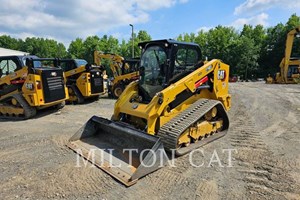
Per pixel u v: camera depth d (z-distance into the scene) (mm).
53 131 6426
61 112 9148
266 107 9344
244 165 4223
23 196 3352
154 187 3543
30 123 7422
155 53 5383
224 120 5918
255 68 43531
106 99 12812
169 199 3244
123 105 5316
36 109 8328
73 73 11336
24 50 79938
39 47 79875
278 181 3658
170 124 4707
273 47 48031
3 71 8984
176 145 4410
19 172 4043
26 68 8023
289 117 7656
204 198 3252
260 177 3793
